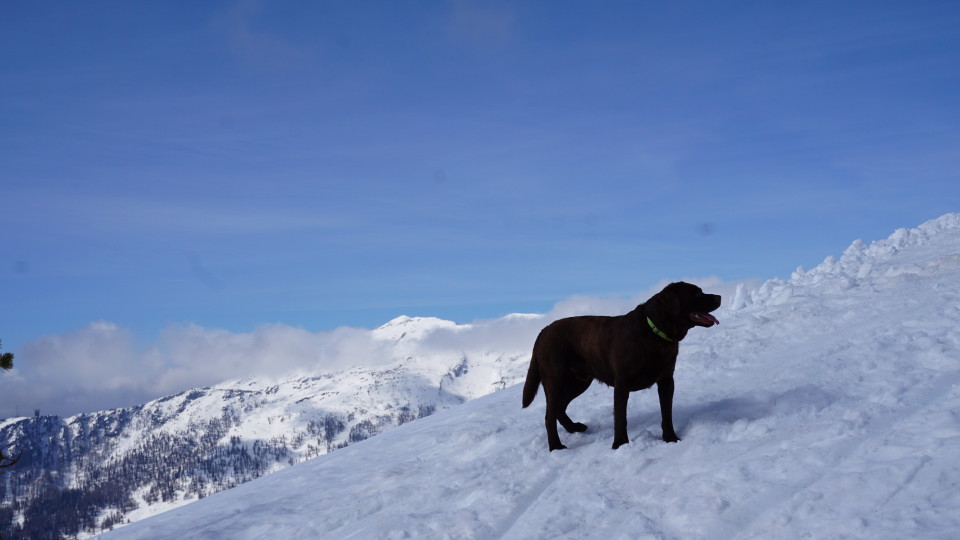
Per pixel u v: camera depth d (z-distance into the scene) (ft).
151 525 18.90
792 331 20.97
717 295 14.29
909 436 12.66
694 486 12.92
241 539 16.19
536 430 17.65
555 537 12.86
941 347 16.47
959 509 10.84
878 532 10.85
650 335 14.52
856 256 30.94
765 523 11.68
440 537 13.79
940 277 22.61
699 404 16.72
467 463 16.76
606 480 14.06
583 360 15.79
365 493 16.90
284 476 20.85
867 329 19.10
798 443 13.41
